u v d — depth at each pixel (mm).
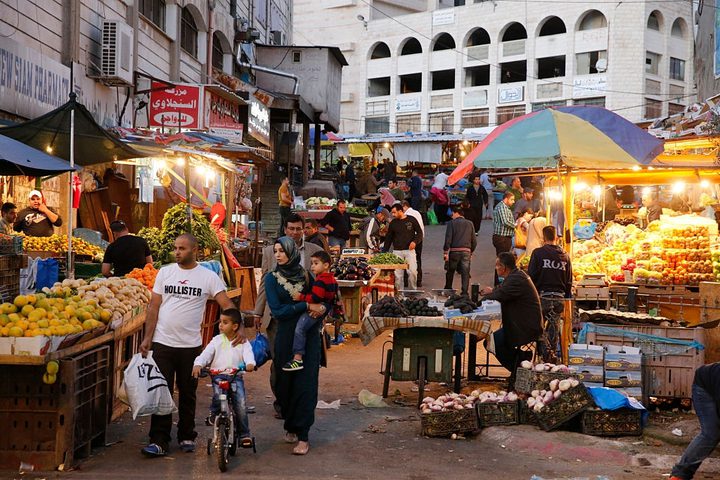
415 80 73938
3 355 6691
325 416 9164
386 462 7559
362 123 75000
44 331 6762
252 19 32906
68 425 6973
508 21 67188
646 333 9438
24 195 14242
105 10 17188
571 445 8070
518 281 9750
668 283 12844
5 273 8930
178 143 15727
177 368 7539
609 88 62812
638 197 25891
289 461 7488
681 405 9625
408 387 10734
